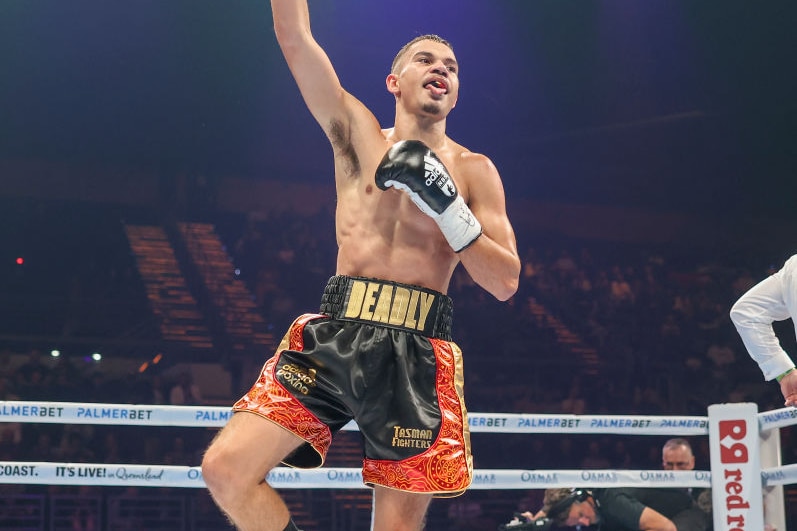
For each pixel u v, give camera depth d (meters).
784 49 14.15
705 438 10.76
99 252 14.80
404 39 15.39
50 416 3.54
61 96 15.09
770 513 3.92
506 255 2.49
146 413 3.62
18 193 14.91
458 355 2.57
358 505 9.45
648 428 4.00
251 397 2.45
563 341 13.79
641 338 13.79
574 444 10.88
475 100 15.90
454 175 2.66
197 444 10.12
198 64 15.25
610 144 16.27
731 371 13.16
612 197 16.44
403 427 2.40
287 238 15.16
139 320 13.68
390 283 2.51
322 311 2.57
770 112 15.16
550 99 15.84
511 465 10.67
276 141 16.08
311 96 2.67
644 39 14.79
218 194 15.91
